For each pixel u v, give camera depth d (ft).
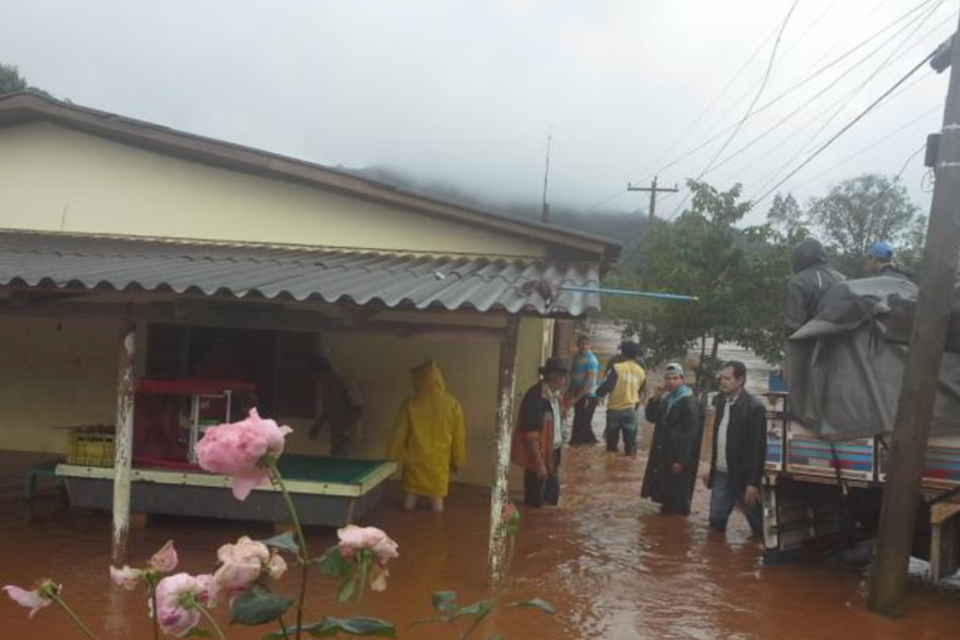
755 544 28.04
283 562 6.64
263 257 31.83
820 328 23.93
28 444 36.45
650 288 59.88
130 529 26.16
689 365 96.68
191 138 35.27
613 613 20.94
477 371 34.40
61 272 23.09
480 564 24.36
